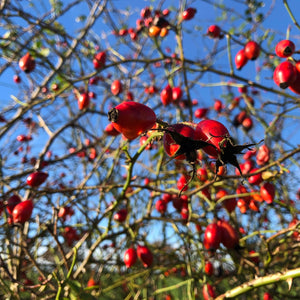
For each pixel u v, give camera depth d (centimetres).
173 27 28
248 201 23
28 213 18
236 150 11
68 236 29
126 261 22
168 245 34
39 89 33
